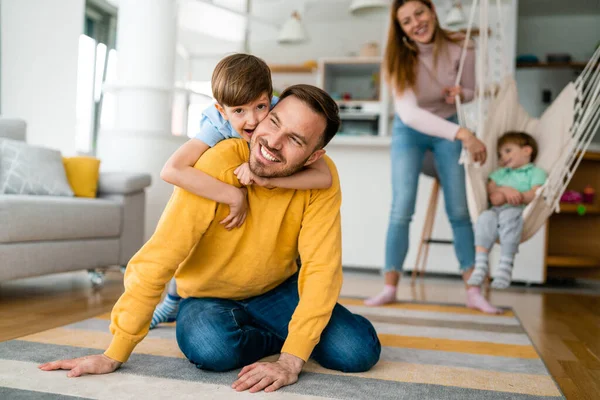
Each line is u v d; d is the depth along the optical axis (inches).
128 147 137.9
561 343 69.2
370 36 276.5
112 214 106.7
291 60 284.4
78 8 194.1
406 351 59.6
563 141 93.7
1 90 190.4
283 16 269.7
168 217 43.2
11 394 38.8
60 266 92.6
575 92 94.3
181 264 48.6
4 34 190.1
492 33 203.0
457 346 63.3
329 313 45.6
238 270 47.5
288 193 45.8
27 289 96.1
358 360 48.3
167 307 64.2
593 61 92.0
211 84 42.3
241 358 47.2
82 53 197.2
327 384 44.6
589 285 150.9
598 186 157.2
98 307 80.1
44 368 44.7
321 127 40.9
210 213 43.6
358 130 249.8
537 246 142.6
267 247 46.6
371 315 83.3
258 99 41.4
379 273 151.0
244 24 209.0
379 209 146.9
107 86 143.4
